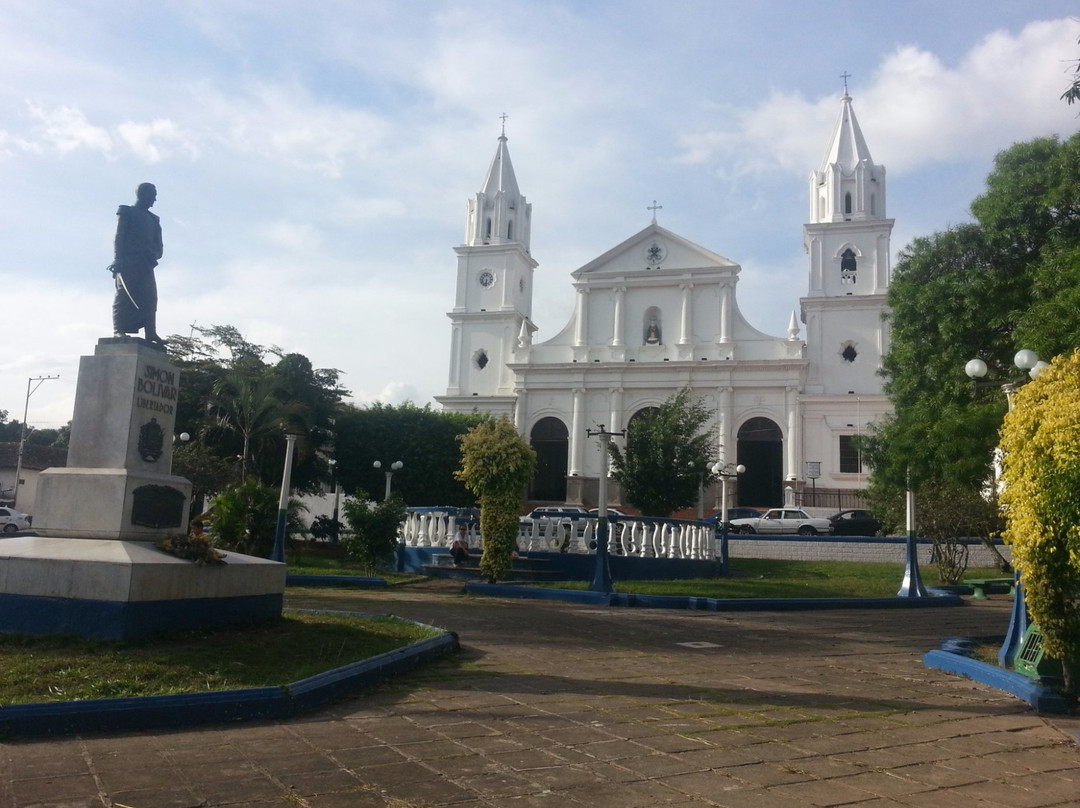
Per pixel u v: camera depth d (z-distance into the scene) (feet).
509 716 21.35
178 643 24.82
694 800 15.76
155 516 29.01
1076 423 22.53
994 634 40.37
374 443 128.98
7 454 161.07
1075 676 24.41
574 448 151.53
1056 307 47.67
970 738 21.08
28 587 24.99
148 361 30.07
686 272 151.64
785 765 18.17
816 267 147.54
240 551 61.00
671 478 100.48
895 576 78.02
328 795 15.16
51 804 14.14
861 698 25.50
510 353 162.61
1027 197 57.62
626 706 23.07
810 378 145.18
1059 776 18.12
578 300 157.28
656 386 150.10
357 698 22.59
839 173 149.07
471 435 60.03
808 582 70.54
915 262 63.52
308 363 119.34
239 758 17.01
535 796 15.61
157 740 17.95
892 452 64.23
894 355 65.46
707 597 53.83
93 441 29.22
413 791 15.57
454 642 30.94
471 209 172.24
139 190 31.99
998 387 57.41
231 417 104.27
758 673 29.30
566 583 60.39
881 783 17.22
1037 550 23.97
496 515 58.65
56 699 19.06
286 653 25.18
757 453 147.84
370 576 60.29
